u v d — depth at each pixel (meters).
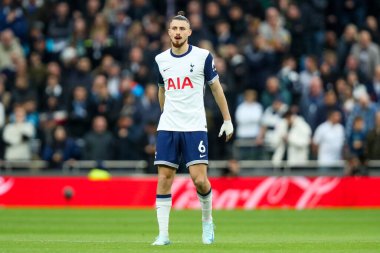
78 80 79.19
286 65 78.31
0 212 64.38
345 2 90.19
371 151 71.88
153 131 73.31
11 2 87.94
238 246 33.97
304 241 38.62
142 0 87.62
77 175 74.44
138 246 33.69
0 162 75.88
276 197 70.38
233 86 76.06
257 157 73.81
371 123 73.62
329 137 72.81
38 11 89.25
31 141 77.31
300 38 84.00
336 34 89.31
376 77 79.31
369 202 70.19
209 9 84.38
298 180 70.44
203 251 31.45
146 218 58.41
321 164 72.81
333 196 70.38
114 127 76.25
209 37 81.25
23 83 80.12
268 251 31.89
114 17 86.75
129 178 72.12
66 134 76.75
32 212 64.56
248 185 70.56
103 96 76.56
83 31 83.62
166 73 34.66
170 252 31.02
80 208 69.94
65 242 36.56
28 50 87.12
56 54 85.12
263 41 80.44
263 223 53.78
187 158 34.41
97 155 73.69
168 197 34.69
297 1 89.94
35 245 34.47
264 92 77.31
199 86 34.53
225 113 35.03
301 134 72.44
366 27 85.25
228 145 75.56
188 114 34.31
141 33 83.69
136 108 75.25
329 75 79.81
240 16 84.75
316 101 75.62
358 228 49.88
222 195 70.62
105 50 82.75
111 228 49.19
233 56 79.50
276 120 73.31
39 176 75.38
